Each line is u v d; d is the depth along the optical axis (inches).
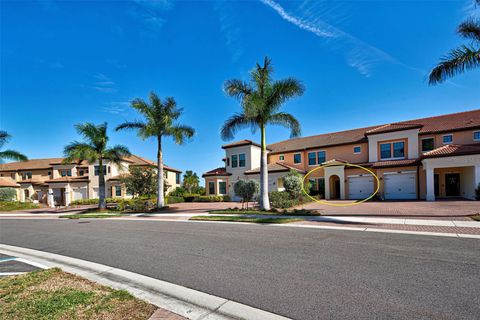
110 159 919.7
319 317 141.3
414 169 861.2
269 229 405.7
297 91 595.8
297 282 189.3
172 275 214.5
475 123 848.3
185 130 812.0
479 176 705.0
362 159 1009.5
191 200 1228.5
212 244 319.0
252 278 200.7
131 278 211.6
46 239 405.7
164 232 421.1
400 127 914.1
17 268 249.1
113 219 652.1
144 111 764.0
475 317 136.6
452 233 328.8
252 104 570.9
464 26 433.7
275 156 1212.5
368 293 167.3
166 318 142.1
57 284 191.5
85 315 142.6
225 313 148.3
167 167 1513.3
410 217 450.6
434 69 455.5
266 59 621.0
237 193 693.3
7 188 1338.6
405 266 215.0
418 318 136.8
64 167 1424.7
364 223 416.5
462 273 196.9
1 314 144.3
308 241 313.3
